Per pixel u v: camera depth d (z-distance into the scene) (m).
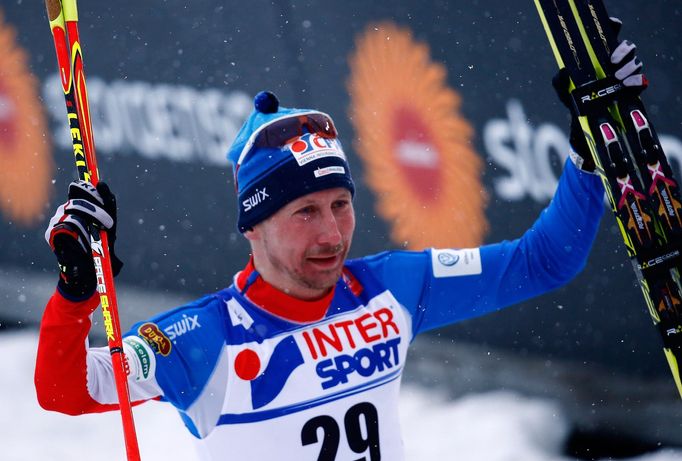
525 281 10.53
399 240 22.47
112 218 8.91
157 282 23.38
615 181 10.16
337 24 22.44
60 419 22.16
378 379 9.60
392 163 22.44
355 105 22.45
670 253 10.14
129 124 23.17
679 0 21.98
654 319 10.20
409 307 10.12
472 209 22.25
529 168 22.25
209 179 22.83
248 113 22.45
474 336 23.58
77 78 9.63
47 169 23.42
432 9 22.28
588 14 10.35
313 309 9.44
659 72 22.08
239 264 22.81
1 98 23.83
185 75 22.88
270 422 9.12
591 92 10.25
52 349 8.45
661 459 20.70
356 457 9.37
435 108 22.28
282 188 9.21
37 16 23.11
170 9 22.81
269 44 22.53
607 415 21.72
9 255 24.25
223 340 9.22
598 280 22.44
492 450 21.00
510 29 22.23
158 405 23.28
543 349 22.86
